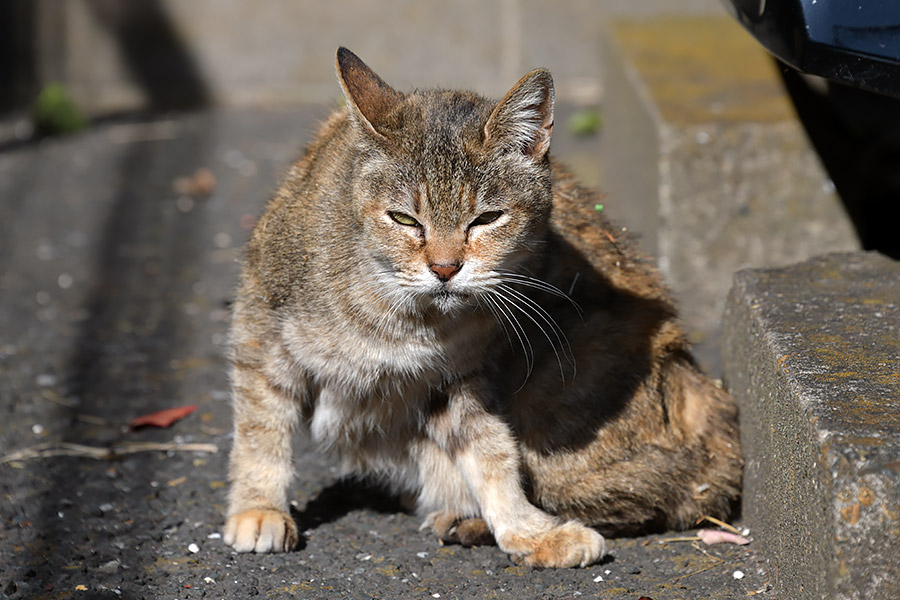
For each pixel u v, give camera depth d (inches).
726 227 394.6
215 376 365.1
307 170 277.1
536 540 254.7
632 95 460.8
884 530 188.7
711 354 377.1
